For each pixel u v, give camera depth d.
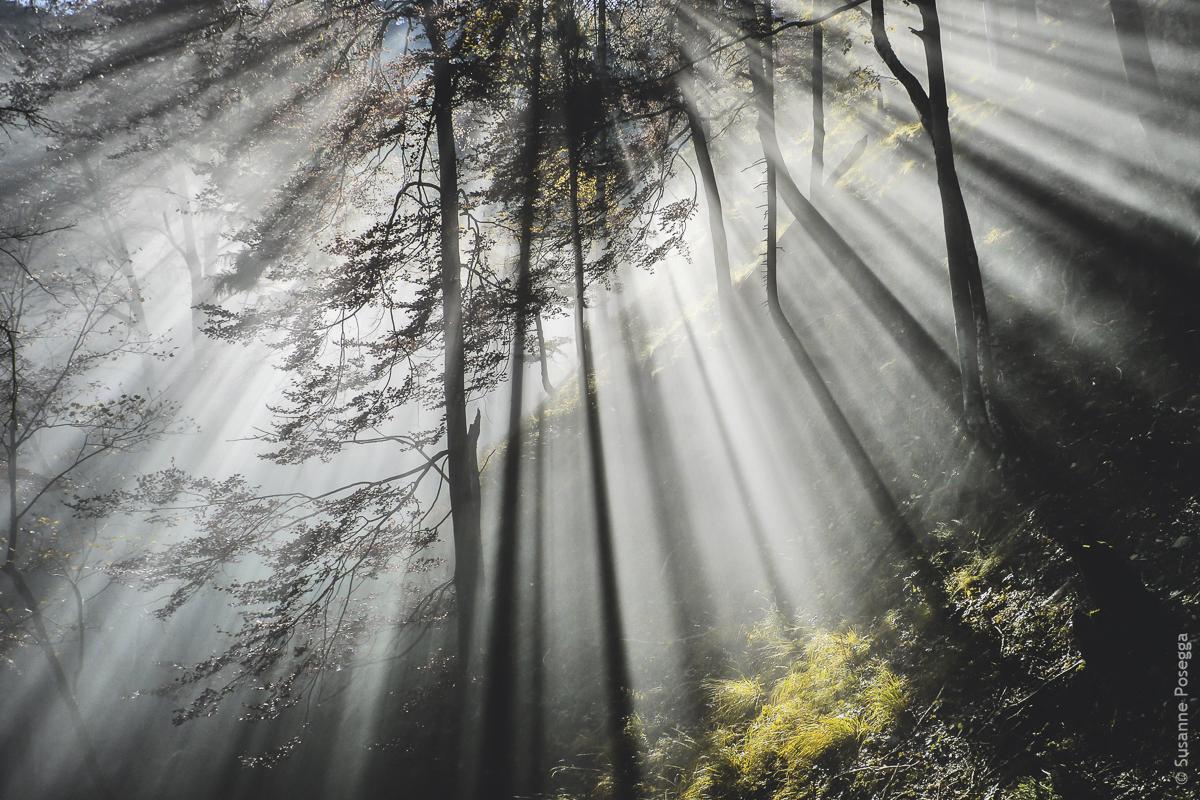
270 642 11.91
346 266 11.92
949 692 7.17
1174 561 6.39
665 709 10.56
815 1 15.41
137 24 14.42
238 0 13.92
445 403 12.58
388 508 12.55
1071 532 7.50
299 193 12.88
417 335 12.28
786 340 12.13
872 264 14.89
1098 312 9.69
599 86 13.31
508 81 13.45
